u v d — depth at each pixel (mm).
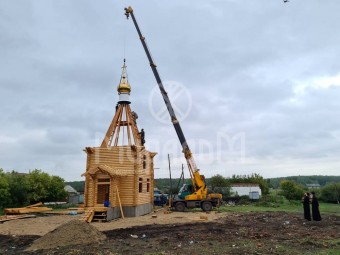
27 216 23312
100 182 23281
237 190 58875
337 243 12133
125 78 27797
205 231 15211
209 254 10312
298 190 52000
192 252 10617
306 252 10570
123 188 23922
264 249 11031
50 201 39719
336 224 18031
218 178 57531
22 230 16594
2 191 31781
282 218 21125
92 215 20688
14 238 14125
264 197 47250
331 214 24812
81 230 13258
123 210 23516
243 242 12383
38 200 37094
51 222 20203
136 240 13109
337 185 53375
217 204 29828
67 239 12625
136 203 23562
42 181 38031
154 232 15117
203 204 28609
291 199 51438
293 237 13562
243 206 38156
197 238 13305
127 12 29875
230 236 13812
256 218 21203
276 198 48625
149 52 29266
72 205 36375
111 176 22797
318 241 12555
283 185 53188
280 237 13555
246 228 16328
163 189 49562
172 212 27547
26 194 34562
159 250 11016
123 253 10617
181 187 30391
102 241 13000
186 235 14047
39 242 12586
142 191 25562
